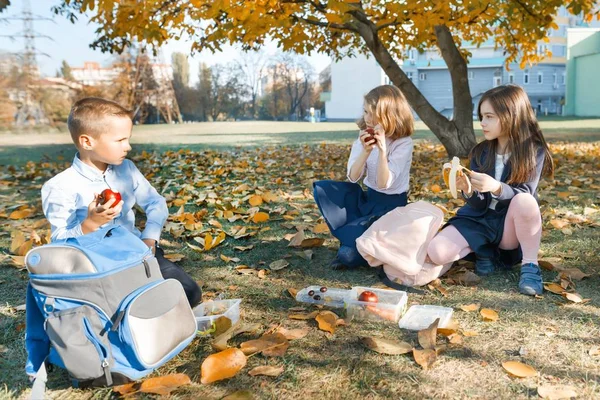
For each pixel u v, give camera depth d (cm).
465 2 520
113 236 187
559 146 1038
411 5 554
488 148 280
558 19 4472
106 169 229
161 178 630
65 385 176
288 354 192
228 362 179
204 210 423
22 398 168
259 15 548
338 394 165
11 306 247
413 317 221
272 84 6306
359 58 4434
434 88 4484
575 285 257
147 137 1630
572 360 183
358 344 200
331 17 508
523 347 192
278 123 3195
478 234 268
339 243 341
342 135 1603
